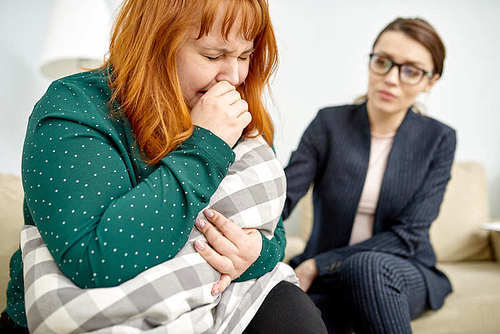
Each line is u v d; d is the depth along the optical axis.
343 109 1.49
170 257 0.67
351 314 1.14
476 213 1.96
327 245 1.42
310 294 1.30
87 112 0.67
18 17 1.70
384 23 2.25
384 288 1.09
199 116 0.74
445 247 1.91
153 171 0.73
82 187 0.61
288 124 2.16
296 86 2.15
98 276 0.60
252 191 0.80
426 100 2.31
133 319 0.61
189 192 0.66
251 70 0.88
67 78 0.73
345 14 2.19
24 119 1.73
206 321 0.67
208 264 0.70
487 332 1.34
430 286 1.28
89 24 1.50
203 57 0.74
